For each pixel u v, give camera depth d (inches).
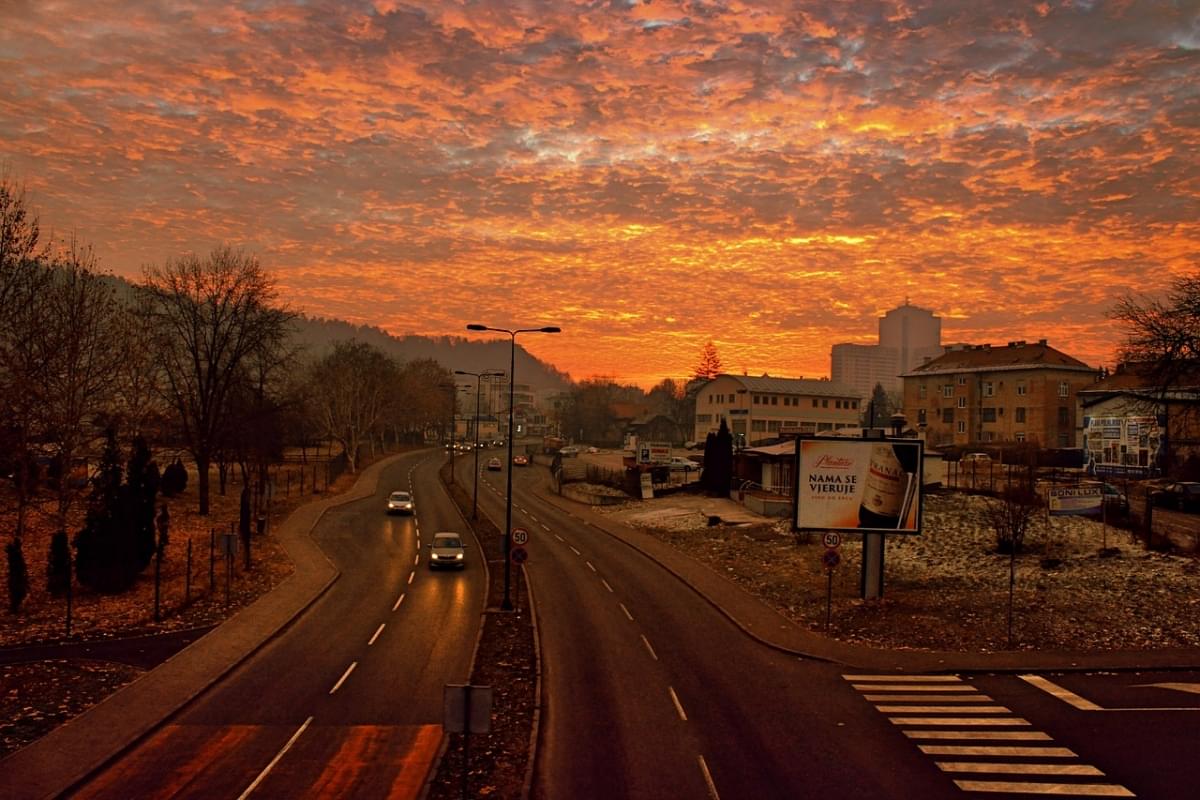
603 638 1076.5
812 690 852.0
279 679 881.5
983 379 3774.6
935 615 1130.7
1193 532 1601.9
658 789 600.4
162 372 2362.2
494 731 724.0
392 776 623.2
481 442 6820.9
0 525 1760.6
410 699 814.5
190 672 884.0
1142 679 861.8
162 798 581.9
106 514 1300.4
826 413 4694.9
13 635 1032.2
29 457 1754.4
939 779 617.0
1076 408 3435.0
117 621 1114.7
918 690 845.8
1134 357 1716.3
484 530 2171.5
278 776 621.9
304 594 1327.5
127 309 2001.7
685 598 1342.3
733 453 2783.0
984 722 741.9
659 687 863.1
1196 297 1599.4
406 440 6481.3
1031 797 584.4
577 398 7337.6
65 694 802.8
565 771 633.6
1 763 636.1
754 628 1116.5
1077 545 1496.1
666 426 6633.9
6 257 1470.2
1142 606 1101.7
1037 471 2534.5
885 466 1237.1
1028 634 1025.5
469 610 1249.4
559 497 3061.0
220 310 2263.8
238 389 2450.8
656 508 2487.7
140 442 1439.5
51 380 1581.0
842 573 1460.4
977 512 1819.6
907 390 4077.3
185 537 1841.8
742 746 690.2
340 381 3828.7
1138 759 648.4
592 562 1691.7
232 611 1190.3
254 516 2169.0
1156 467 2381.9
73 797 583.2
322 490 2977.4
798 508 1238.9
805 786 606.2
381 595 1360.7
